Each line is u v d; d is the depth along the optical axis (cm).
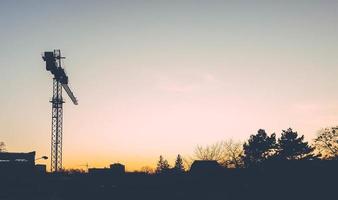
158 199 5931
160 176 6581
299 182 4762
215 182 5497
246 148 7512
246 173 5369
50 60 7594
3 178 7269
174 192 5934
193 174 5925
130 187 6562
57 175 7738
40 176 7812
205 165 6344
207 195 5394
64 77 7938
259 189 4981
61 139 7856
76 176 8575
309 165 5106
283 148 7256
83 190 7156
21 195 6825
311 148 7138
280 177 4953
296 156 7150
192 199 5516
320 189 4562
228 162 6950
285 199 4638
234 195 5128
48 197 6756
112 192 6681
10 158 8538
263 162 5503
